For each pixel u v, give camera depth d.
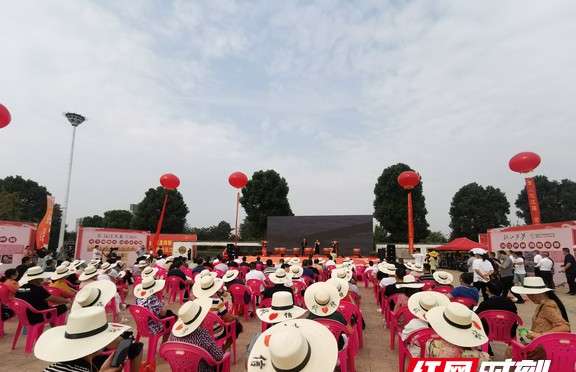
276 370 1.99
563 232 13.16
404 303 5.64
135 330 6.98
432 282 7.50
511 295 11.19
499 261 10.80
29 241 15.27
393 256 19.64
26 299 5.61
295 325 2.33
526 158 13.09
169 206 44.97
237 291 7.89
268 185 42.50
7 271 6.57
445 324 3.14
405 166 39.62
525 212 48.75
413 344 4.11
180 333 3.32
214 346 3.46
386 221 38.94
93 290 4.32
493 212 43.84
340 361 3.79
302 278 8.92
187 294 9.66
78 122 22.83
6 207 40.78
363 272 15.53
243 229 47.28
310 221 28.11
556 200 46.72
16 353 5.49
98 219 72.12
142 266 11.53
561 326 4.06
